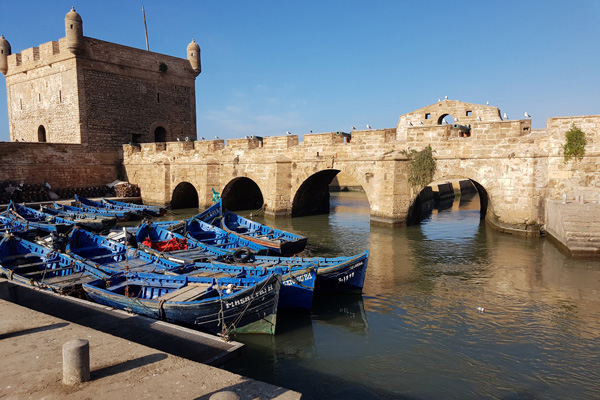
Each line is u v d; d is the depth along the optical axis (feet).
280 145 111.34
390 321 43.55
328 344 38.88
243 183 132.77
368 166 95.71
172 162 135.95
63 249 63.52
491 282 55.36
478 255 69.05
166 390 21.57
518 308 46.47
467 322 43.01
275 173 108.58
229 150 122.42
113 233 71.97
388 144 92.99
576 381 32.27
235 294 37.50
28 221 89.81
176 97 171.63
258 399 20.81
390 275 58.95
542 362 35.12
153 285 45.09
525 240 78.07
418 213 108.06
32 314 32.89
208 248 61.67
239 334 40.34
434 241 80.89
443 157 87.51
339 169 100.73
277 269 47.14
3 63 162.61
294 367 34.96
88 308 37.63
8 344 27.17
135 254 58.08
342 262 48.55
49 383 22.18
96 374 23.22
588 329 41.01
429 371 33.96
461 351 37.09
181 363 24.70
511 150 80.64
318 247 77.41
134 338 31.24
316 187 122.52
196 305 37.04
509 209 81.97
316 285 49.83
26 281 45.91
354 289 50.52
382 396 30.71
